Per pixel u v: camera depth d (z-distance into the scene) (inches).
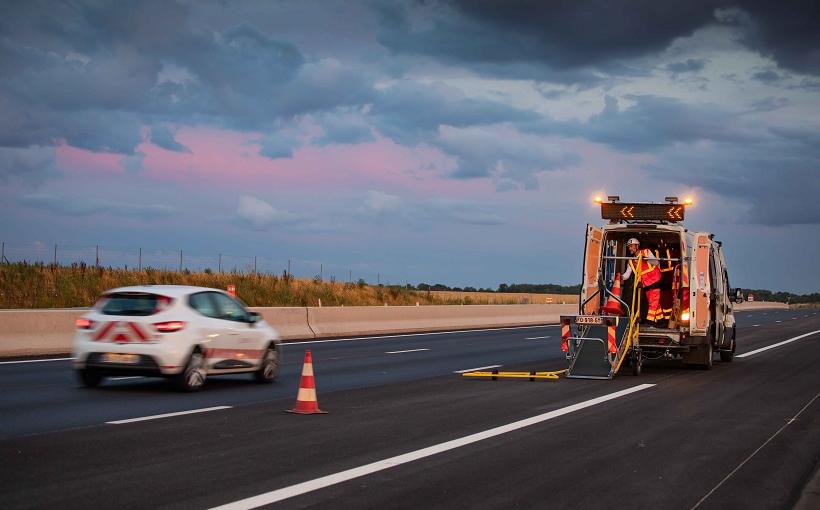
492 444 421.1
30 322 875.4
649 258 816.9
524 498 316.5
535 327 1731.1
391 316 1446.9
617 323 773.3
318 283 1934.1
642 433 461.4
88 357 589.9
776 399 619.5
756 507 310.7
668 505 311.0
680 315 800.3
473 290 4114.2
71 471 344.5
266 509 292.5
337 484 331.0
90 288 1449.3
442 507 301.3
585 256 813.2
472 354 998.4
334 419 493.0
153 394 586.2
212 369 617.3
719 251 927.0
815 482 350.0
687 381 740.7
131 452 384.8
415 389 649.0
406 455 389.7
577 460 386.0
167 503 297.4
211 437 426.3
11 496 303.7
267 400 568.7
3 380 653.3
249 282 1736.0
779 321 2186.3
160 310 588.1
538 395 618.2
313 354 965.2
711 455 404.8
